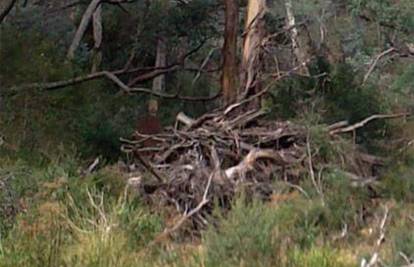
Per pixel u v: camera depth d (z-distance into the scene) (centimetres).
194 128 1253
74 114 1545
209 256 743
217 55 2431
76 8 2358
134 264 747
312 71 1472
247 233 750
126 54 2295
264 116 1320
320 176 998
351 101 1369
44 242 784
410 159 1192
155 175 1021
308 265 722
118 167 1105
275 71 1638
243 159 1083
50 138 1394
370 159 1149
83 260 745
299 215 870
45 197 911
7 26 1747
